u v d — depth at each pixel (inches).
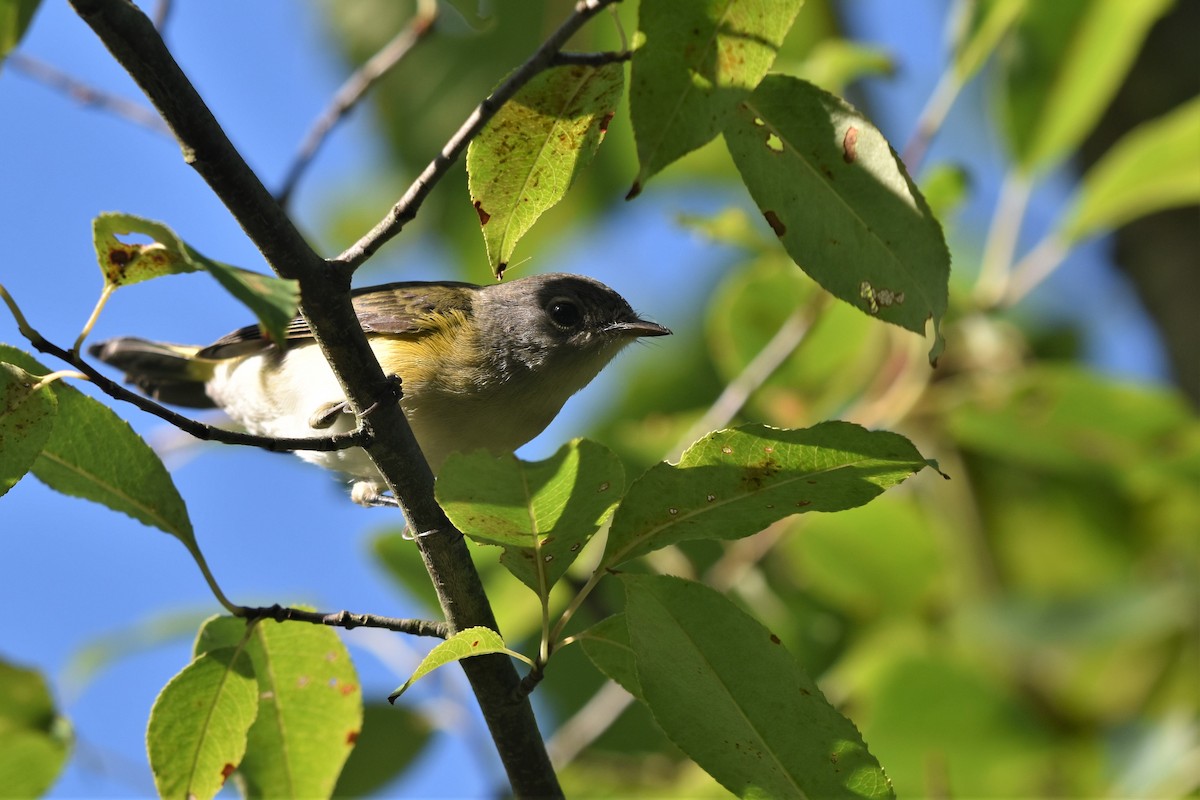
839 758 223.3
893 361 447.8
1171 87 482.9
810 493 227.1
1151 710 431.5
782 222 223.1
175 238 187.0
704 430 428.8
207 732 261.3
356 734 285.6
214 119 218.5
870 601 463.5
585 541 226.7
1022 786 430.3
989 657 438.6
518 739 255.9
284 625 276.1
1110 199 398.0
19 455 222.5
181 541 257.8
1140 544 486.3
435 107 481.1
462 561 256.8
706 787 406.6
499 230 241.8
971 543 473.1
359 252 234.2
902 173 218.5
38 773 298.4
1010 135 411.5
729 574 445.7
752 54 207.8
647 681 223.5
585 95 228.5
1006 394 430.6
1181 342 463.5
